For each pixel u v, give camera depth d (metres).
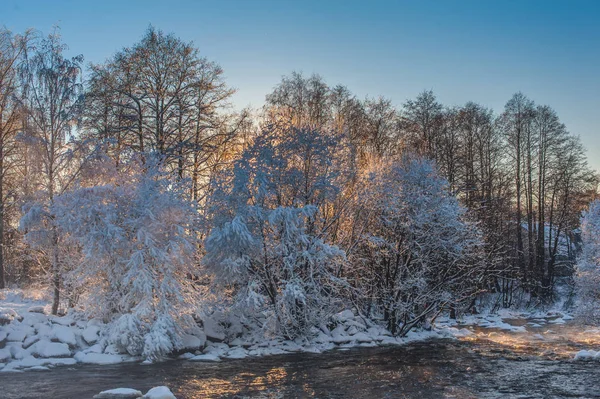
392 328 24.67
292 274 21.69
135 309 19.17
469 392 14.61
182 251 20.81
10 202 31.61
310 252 21.91
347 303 24.89
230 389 14.81
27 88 23.47
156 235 20.48
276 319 21.78
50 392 13.84
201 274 21.73
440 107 40.69
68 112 23.84
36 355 17.73
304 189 23.12
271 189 22.23
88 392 13.87
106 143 23.00
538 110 44.88
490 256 33.84
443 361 19.19
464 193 37.88
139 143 28.91
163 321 18.69
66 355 18.03
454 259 25.27
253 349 21.02
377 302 25.59
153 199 20.62
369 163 27.06
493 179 43.75
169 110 29.59
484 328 29.67
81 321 20.64
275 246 22.02
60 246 21.95
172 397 13.11
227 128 31.02
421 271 24.50
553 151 44.19
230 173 22.47
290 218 21.03
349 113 36.47
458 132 41.88
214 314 22.69
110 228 19.50
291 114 25.45
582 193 44.56
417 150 35.91
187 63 29.83
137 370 16.91
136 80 28.89
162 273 20.14
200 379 15.95
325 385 15.41
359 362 19.03
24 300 26.53
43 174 23.80
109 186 20.72
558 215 45.75
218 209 22.00
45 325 19.03
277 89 36.16
